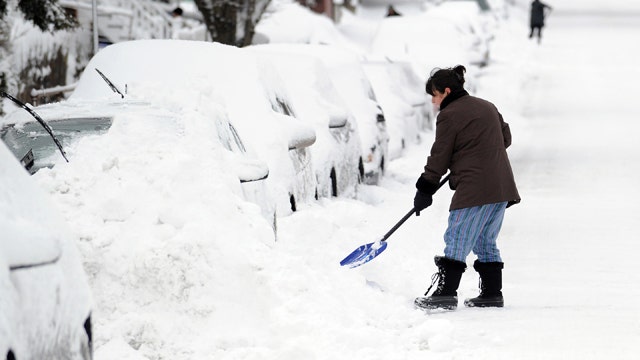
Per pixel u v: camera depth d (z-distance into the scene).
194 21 75.06
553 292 19.47
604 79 75.69
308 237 19.61
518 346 14.58
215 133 16.94
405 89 46.50
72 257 9.66
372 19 118.94
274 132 23.33
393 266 20.55
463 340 14.95
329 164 28.33
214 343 13.91
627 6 143.75
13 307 8.23
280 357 13.30
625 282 20.52
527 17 136.62
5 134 18.20
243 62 24.69
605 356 13.99
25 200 9.41
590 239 25.88
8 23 39.34
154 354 13.78
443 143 17.86
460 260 17.72
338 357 13.34
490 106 18.08
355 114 34.75
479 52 80.50
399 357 13.63
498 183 17.78
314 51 36.53
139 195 15.17
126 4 59.50
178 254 14.52
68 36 51.16
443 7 89.19
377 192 32.06
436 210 29.94
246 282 14.52
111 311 14.36
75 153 16.72
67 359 9.14
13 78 40.53
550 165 40.66
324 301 14.71
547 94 68.25
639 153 43.56
